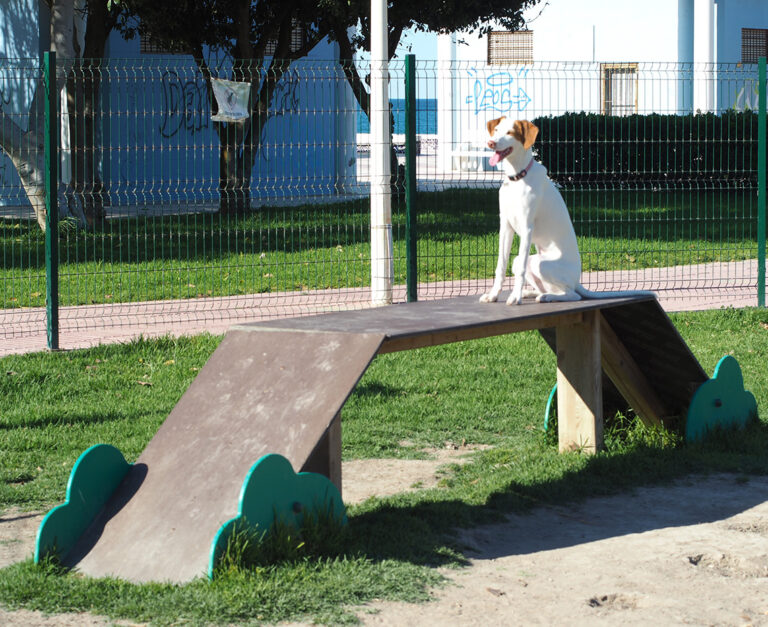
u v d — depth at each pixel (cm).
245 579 414
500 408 766
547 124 2248
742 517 523
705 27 2766
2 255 1552
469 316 551
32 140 1595
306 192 2144
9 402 770
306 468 496
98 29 1919
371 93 1109
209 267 1409
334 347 481
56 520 452
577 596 420
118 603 404
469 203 1756
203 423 484
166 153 2416
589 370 631
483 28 2134
